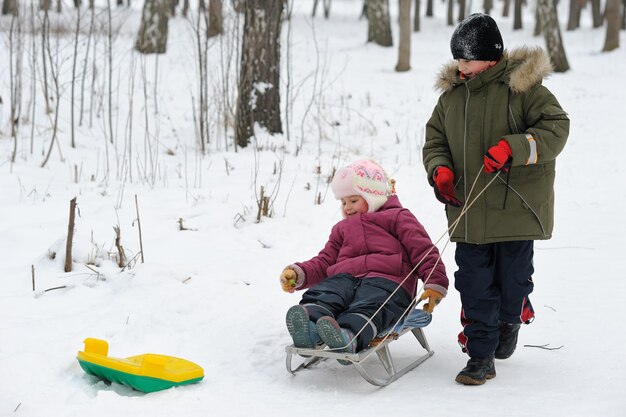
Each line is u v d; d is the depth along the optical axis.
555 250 7.88
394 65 25.14
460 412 4.03
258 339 5.36
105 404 4.13
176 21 29.03
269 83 13.06
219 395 4.37
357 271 4.94
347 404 4.23
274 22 12.98
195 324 5.60
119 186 9.81
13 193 9.05
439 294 4.62
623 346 5.08
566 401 4.13
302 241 8.05
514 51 4.65
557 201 10.22
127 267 6.70
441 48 31.03
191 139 13.31
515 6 38.25
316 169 10.95
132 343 5.16
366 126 15.55
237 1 13.19
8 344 4.96
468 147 4.66
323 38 32.31
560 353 5.04
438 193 4.62
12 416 3.98
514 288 4.69
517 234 4.57
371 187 5.11
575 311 5.91
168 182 10.16
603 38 36.44
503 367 4.84
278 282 6.70
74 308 5.79
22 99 14.06
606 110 18.23
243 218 8.48
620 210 9.61
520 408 4.06
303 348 4.52
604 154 13.31
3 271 6.52
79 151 11.75
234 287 6.41
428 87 20.86
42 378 4.47
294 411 4.11
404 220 5.01
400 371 4.73
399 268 4.90
